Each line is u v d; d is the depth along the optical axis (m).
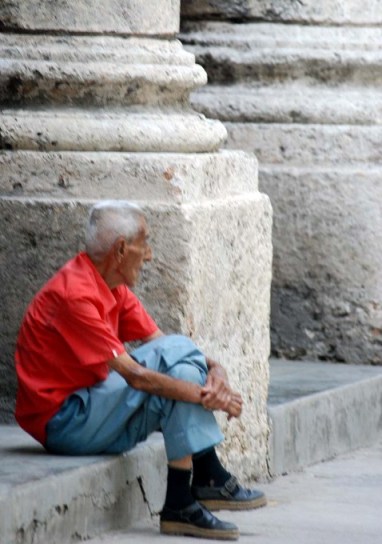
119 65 18.97
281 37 25.53
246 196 19.77
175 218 18.12
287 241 25.02
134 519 17.28
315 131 25.06
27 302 18.50
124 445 17.03
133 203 17.36
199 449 16.66
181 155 18.53
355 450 22.67
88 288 16.73
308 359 25.12
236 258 19.33
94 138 18.55
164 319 18.25
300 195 24.91
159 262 18.20
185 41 25.81
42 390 16.89
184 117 19.19
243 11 25.62
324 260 24.92
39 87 18.78
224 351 19.16
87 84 18.83
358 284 24.86
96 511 16.62
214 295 18.83
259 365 20.05
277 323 25.20
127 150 18.66
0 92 18.86
